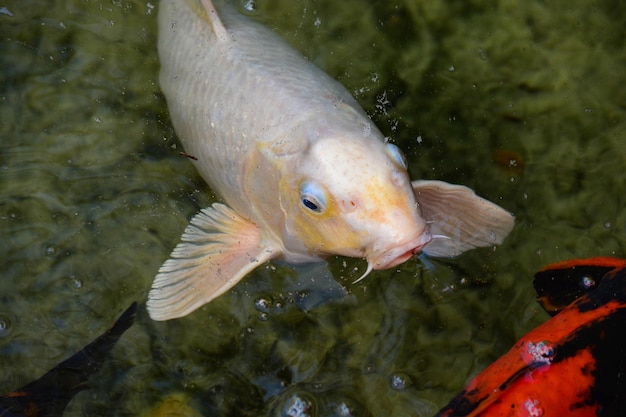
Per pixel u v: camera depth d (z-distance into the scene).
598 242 1.05
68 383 0.97
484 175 1.07
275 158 0.91
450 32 1.14
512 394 0.85
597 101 1.11
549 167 1.08
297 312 1.02
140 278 1.04
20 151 1.08
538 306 1.01
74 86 1.11
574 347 0.86
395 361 1.00
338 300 1.02
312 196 0.89
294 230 0.93
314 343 1.00
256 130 0.93
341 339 1.01
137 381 0.98
